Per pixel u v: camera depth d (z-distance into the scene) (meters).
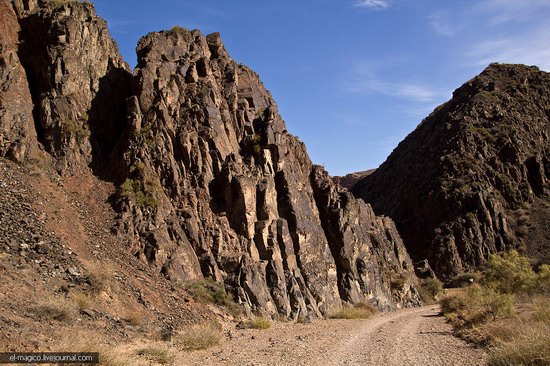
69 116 28.70
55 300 16.00
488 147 88.88
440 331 23.61
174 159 30.14
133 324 18.08
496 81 104.56
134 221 26.00
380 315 36.22
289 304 29.55
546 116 96.88
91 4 33.22
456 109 101.75
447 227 78.44
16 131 25.61
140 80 31.83
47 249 19.25
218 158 31.50
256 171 33.03
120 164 29.05
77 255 20.36
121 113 32.38
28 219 20.62
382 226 56.91
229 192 30.56
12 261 17.61
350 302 37.75
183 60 34.66
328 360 14.94
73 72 29.84
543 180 85.62
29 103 27.94
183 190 29.38
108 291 19.14
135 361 13.36
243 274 27.72
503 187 83.69
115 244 24.41
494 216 78.50
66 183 26.52
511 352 12.90
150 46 34.16
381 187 104.12
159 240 25.42
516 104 97.19
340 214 41.16
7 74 26.97
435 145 96.25
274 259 30.27
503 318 23.23
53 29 29.95
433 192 84.31
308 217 35.69
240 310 25.97
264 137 34.69
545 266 34.91
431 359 14.98
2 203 20.92
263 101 39.50
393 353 16.27
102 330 16.05
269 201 32.25
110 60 33.84
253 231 30.53
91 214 25.64
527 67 108.69
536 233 75.62
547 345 12.35
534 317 19.95
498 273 36.31
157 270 24.69
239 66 39.56
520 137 89.69
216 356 15.63
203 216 29.09
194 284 25.23
